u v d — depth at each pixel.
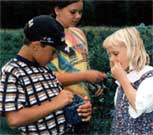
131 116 4.43
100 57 8.29
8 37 9.62
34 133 4.04
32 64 4.02
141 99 4.34
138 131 4.45
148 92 4.34
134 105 4.36
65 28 5.13
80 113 4.19
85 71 5.06
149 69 4.49
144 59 4.49
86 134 7.76
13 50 9.62
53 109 3.97
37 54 3.98
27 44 4.01
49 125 4.07
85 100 4.35
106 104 8.00
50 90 4.04
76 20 5.14
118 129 4.54
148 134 4.42
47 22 3.97
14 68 3.96
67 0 5.06
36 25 3.96
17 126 3.94
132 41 4.49
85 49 5.16
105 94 7.95
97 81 5.07
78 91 5.08
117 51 4.50
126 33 4.52
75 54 5.05
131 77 4.50
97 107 8.01
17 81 3.95
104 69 8.31
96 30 8.80
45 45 3.96
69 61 5.02
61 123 4.12
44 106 3.97
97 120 8.02
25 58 4.01
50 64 4.98
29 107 3.98
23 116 3.92
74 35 5.13
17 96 3.93
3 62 9.61
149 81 4.38
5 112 3.92
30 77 3.98
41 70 4.05
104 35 8.76
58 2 5.09
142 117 4.43
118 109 4.57
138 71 4.49
